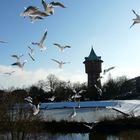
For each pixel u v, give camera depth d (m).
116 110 88.56
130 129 69.00
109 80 110.81
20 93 65.62
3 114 57.62
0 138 58.91
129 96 116.69
